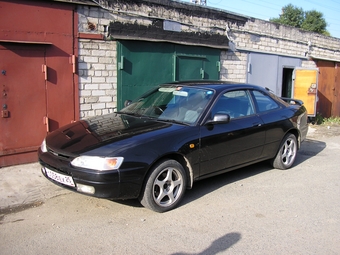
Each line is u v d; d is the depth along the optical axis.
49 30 6.32
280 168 6.28
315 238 3.77
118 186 3.86
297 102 7.04
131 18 7.47
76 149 4.05
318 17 43.28
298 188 5.36
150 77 7.93
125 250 3.44
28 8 6.04
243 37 10.47
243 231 3.89
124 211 4.36
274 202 4.77
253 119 5.46
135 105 5.61
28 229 3.88
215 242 3.63
